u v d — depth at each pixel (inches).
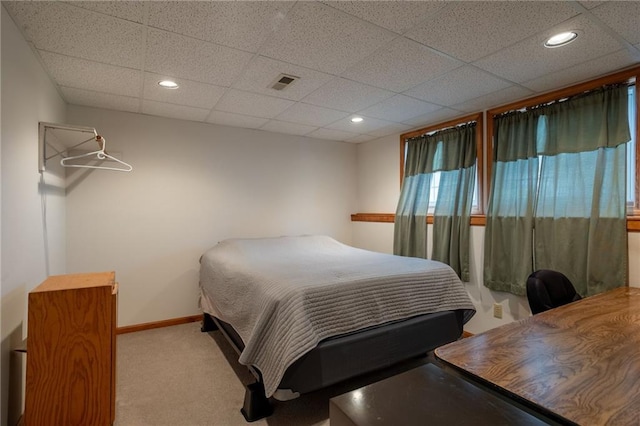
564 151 102.0
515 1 62.2
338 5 63.9
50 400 63.7
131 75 96.3
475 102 119.2
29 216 77.0
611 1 61.6
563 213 100.9
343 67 91.5
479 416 28.4
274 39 76.7
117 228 131.7
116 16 67.1
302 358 70.4
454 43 78.2
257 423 77.0
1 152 60.5
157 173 139.2
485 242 120.3
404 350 85.2
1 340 60.5
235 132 156.6
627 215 91.4
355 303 81.7
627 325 54.4
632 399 32.9
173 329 137.0
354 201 192.2
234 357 110.9
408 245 150.6
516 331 51.5
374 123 148.3
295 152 173.3
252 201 161.2
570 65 89.0
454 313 97.8
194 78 99.0
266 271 96.3
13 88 66.8
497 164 119.3
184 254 145.2
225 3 63.2
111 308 68.2
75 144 111.7
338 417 29.7
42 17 66.7
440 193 139.6
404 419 28.0
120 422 76.6
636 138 90.6
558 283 82.9
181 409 82.0
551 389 34.7
